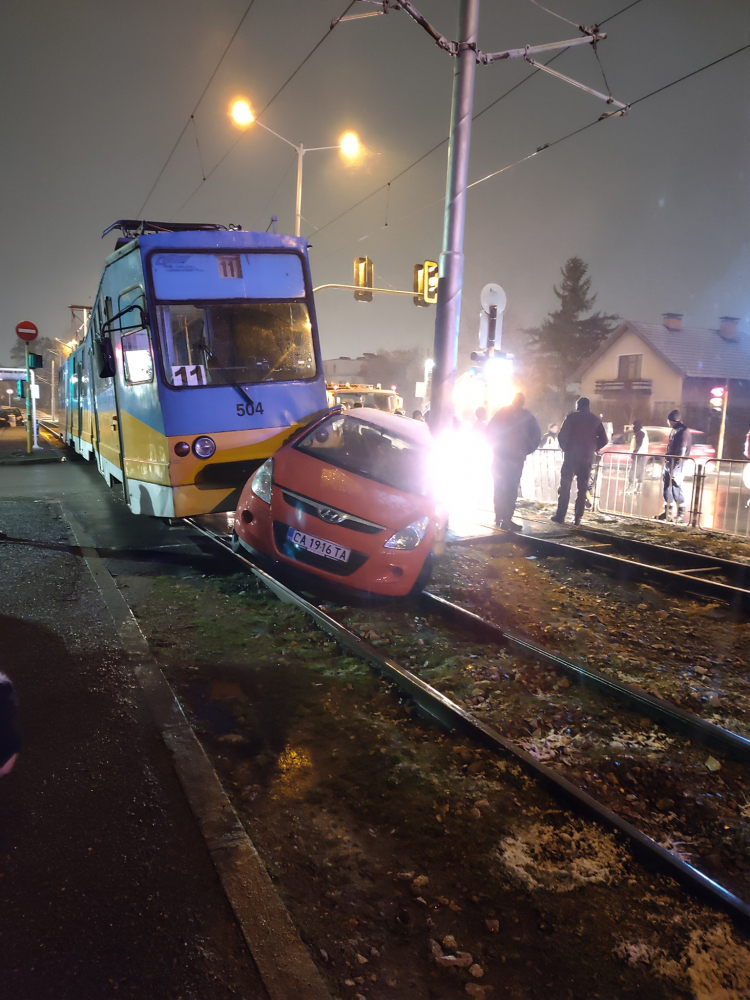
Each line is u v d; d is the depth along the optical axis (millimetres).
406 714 4289
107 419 10734
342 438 7145
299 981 2201
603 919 2693
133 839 2805
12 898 2432
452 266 7965
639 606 7000
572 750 3965
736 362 42781
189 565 7551
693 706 4633
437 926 2617
